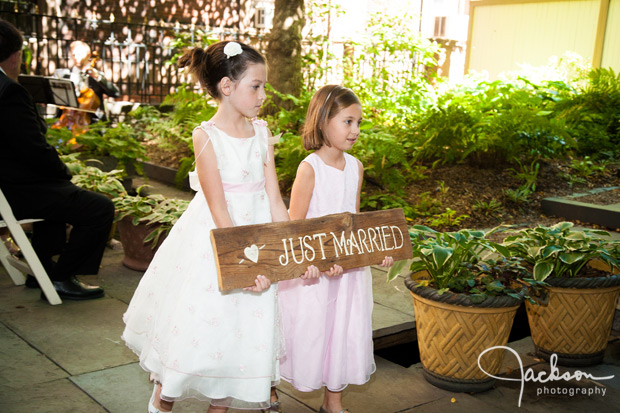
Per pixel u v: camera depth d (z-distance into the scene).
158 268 2.47
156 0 11.60
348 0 12.83
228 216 2.29
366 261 2.52
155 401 2.41
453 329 3.00
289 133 6.86
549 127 6.66
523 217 5.91
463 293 3.07
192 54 2.36
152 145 8.38
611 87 8.40
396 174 5.94
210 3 12.27
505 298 2.94
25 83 6.36
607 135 7.78
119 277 4.45
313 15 11.45
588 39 11.94
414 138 6.99
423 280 3.27
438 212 5.84
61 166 3.79
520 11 12.87
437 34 14.62
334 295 2.65
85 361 3.13
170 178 7.23
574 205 5.79
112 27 10.52
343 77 9.87
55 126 6.53
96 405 2.71
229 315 2.28
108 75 11.20
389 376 3.27
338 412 2.71
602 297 3.34
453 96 7.62
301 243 2.35
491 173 6.66
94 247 3.93
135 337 2.53
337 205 2.70
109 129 6.89
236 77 2.28
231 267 2.17
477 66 13.69
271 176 2.52
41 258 4.09
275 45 7.88
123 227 4.55
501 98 7.50
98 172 4.87
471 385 3.08
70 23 10.73
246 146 2.38
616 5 11.46
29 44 9.74
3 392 2.76
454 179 6.51
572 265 3.45
